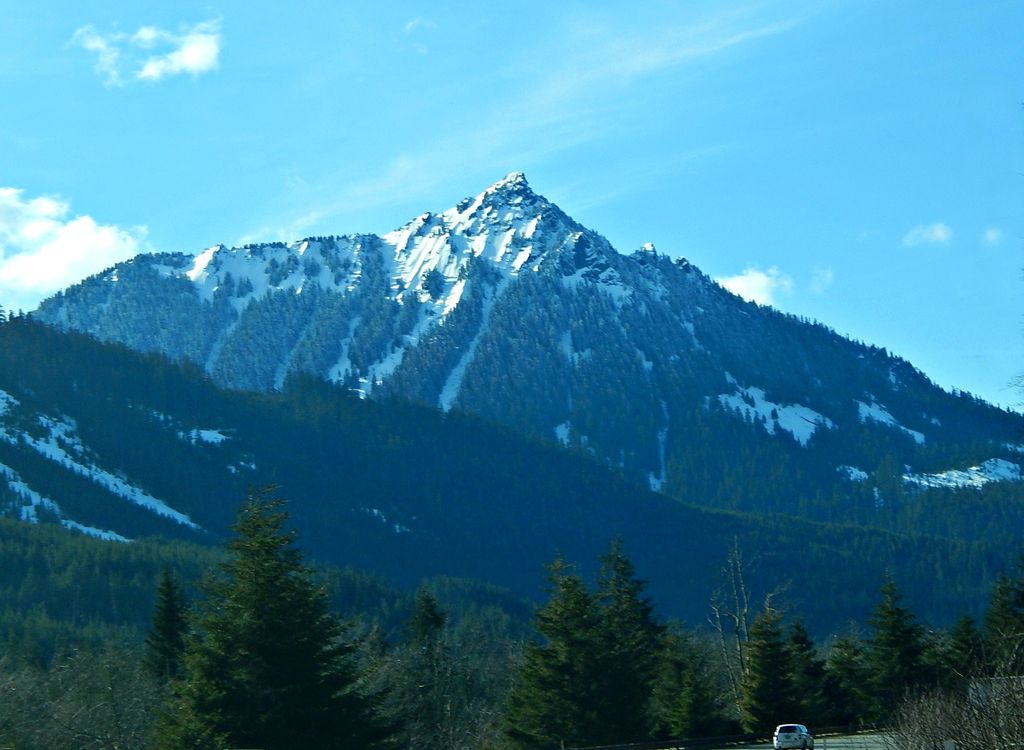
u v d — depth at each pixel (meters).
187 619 51.19
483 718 79.44
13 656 79.31
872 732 79.88
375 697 51.75
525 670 68.50
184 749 46.53
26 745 51.69
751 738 73.50
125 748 53.97
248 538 50.69
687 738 69.81
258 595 49.09
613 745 64.56
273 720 47.72
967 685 34.84
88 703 57.22
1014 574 82.50
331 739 48.72
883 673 86.38
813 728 79.75
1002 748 29.38
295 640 48.91
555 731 66.44
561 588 69.50
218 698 47.84
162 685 71.88
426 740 73.06
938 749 35.09
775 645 80.12
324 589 51.34
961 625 82.75
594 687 66.94
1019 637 32.22
